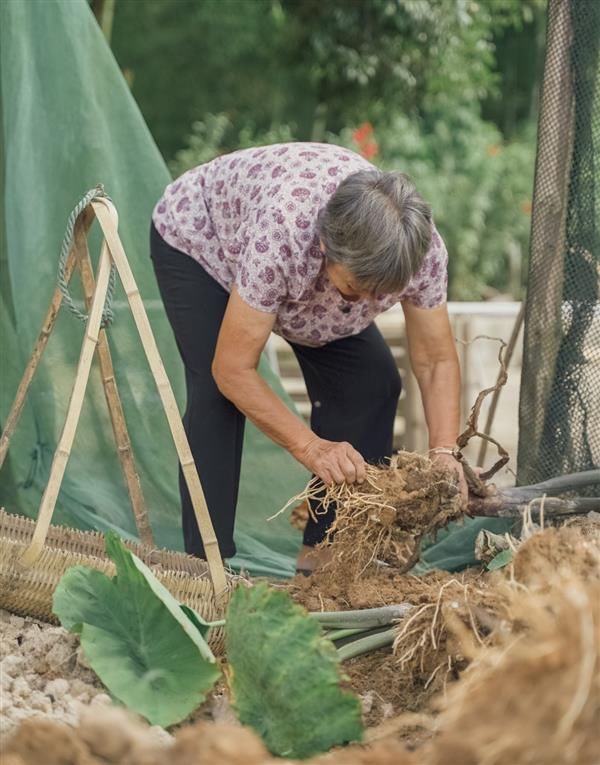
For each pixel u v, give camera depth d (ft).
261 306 10.95
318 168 11.14
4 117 13.99
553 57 12.06
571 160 12.10
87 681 9.12
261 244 10.82
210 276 12.25
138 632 9.01
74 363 14.33
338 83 30.76
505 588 8.23
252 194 11.50
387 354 12.75
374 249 9.85
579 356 12.20
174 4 40.45
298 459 10.94
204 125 38.52
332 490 10.59
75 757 7.00
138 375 14.56
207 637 9.34
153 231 12.56
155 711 8.59
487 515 10.71
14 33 13.91
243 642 8.35
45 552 9.92
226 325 11.07
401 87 30.48
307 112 40.68
